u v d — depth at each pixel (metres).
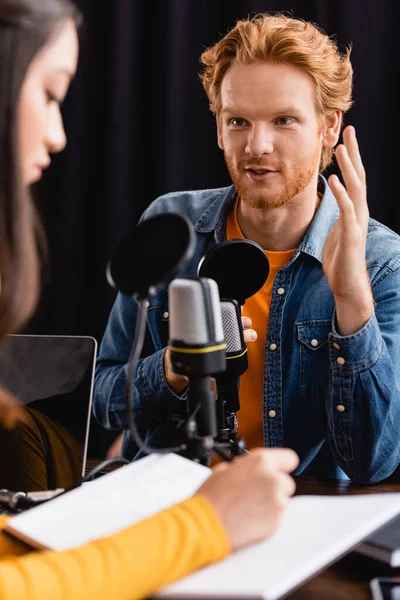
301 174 1.54
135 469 1.00
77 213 2.63
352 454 1.45
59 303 2.65
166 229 0.87
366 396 1.40
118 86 2.53
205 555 0.76
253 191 1.54
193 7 2.43
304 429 1.60
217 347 0.94
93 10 2.55
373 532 0.88
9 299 0.86
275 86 1.47
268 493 0.81
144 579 0.73
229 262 1.18
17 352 1.27
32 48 0.82
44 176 2.61
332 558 0.78
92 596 0.71
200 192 1.86
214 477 0.84
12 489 1.17
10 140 0.82
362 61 2.25
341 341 1.37
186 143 2.49
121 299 1.75
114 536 0.76
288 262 1.61
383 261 1.59
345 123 2.28
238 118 1.52
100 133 2.62
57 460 1.20
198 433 0.96
